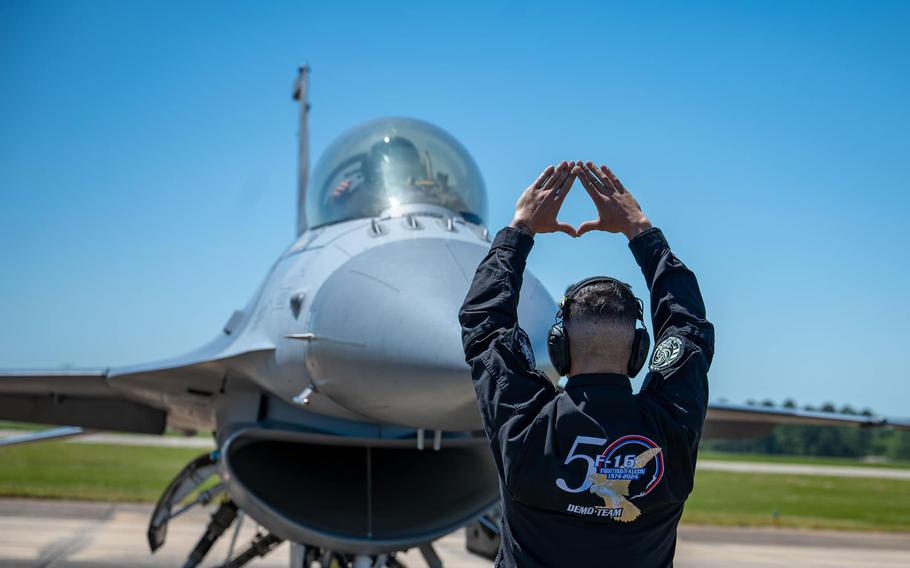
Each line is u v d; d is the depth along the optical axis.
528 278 5.23
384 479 5.87
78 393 8.34
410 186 6.11
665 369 2.33
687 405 2.28
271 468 5.79
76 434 11.48
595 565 2.16
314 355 5.18
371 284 5.04
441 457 6.04
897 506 24.08
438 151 6.43
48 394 8.44
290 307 5.58
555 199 2.60
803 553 14.29
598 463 2.14
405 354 4.61
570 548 2.16
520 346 2.34
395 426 5.74
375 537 5.30
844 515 21.66
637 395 2.30
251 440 5.89
